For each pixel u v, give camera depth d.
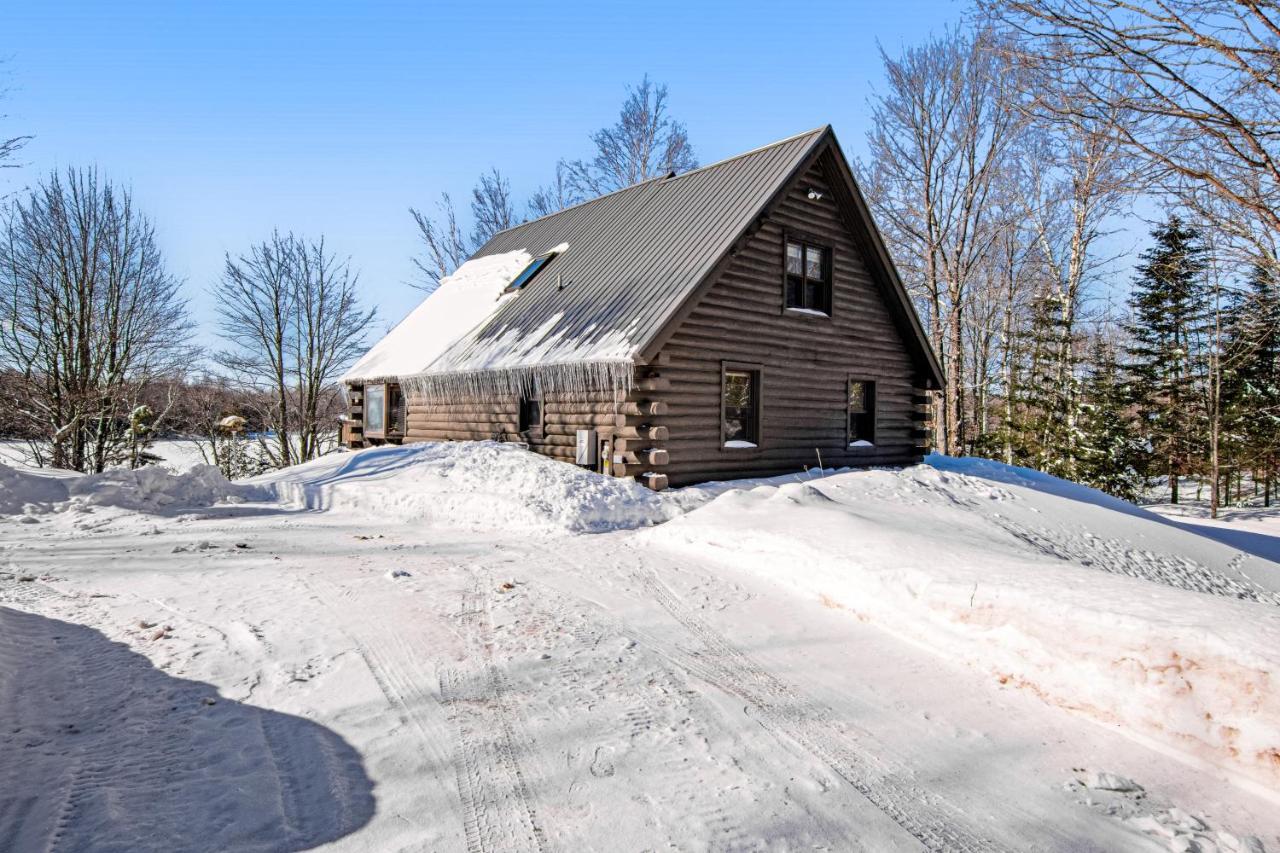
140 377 28.25
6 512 11.09
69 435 24.44
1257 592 11.23
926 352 17.91
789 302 15.47
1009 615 5.14
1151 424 30.72
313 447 34.59
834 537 7.52
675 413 13.01
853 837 3.23
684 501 11.70
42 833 2.95
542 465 11.96
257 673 4.77
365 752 3.77
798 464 15.37
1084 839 3.30
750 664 5.25
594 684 4.79
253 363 33.38
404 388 18.25
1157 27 7.11
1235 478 31.16
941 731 4.32
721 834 3.18
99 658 4.97
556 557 8.45
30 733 3.84
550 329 14.65
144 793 3.30
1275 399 26.38
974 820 3.42
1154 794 3.70
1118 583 5.39
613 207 19.00
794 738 4.16
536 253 19.47
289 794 3.35
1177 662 4.16
